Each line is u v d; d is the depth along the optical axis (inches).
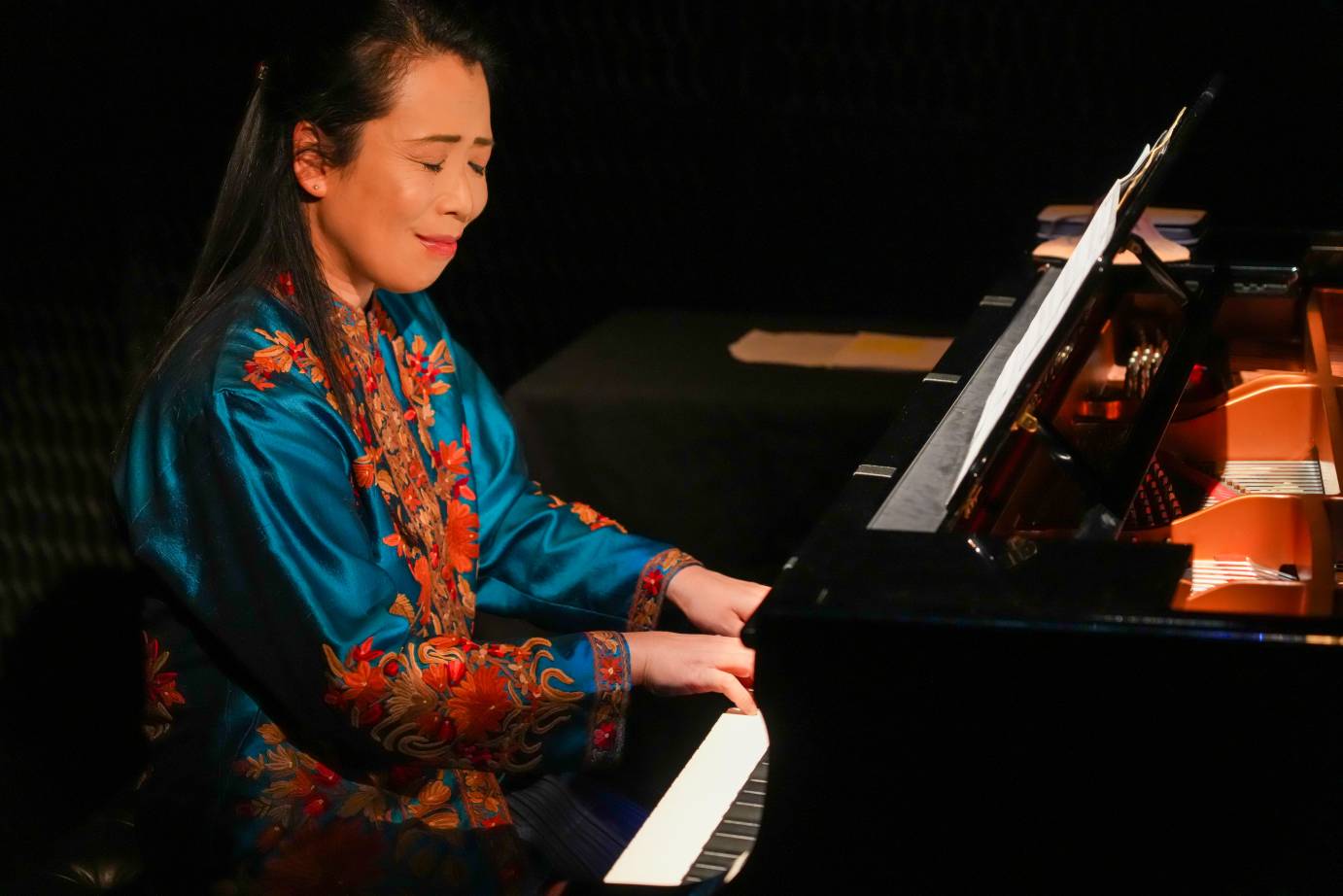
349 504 156.9
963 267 371.9
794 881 127.6
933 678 120.4
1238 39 331.9
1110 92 347.9
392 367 182.4
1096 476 146.3
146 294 408.8
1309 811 117.2
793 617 120.2
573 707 157.5
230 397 153.9
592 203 390.6
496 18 378.6
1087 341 199.5
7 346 416.5
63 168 401.7
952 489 142.6
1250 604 166.1
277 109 161.8
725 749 161.6
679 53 373.4
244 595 153.6
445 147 160.6
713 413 293.7
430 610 170.6
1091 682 117.5
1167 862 121.0
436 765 158.1
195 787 162.4
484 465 197.8
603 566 192.7
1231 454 206.4
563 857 176.6
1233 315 222.1
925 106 361.7
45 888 173.2
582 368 316.2
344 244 165.6
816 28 361.7
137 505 156.6
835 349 327.0
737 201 382.0
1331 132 329.7
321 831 161.9
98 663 363.6
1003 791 122.1
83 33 390.3
